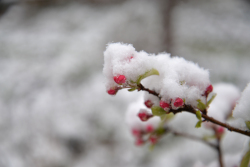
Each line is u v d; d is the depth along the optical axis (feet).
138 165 3.11
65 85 4.67
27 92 4.65
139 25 6.70
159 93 0.86
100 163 3.40
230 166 1.27
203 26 6.72
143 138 1.26
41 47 5.97
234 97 1.34
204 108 0.85
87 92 4.32
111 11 7.60
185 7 7.54
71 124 3.86
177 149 2.90
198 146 2.72
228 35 6.40
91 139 3.70
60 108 4.14
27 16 7.89
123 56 0.83
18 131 3.95
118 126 3.62
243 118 0.86
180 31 6.46
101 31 6.58
